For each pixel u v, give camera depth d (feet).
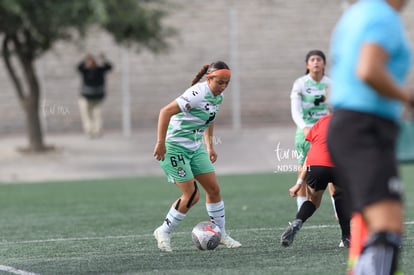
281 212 136.98
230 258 87.30
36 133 255.91
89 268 83.76
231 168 245.65
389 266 53.26
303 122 106.22
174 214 94.07
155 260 87.71
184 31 310.65
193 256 89.66
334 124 52.90
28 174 234.99
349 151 51.96
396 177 51.78
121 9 230.07
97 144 271.49
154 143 272.31
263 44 312.29
